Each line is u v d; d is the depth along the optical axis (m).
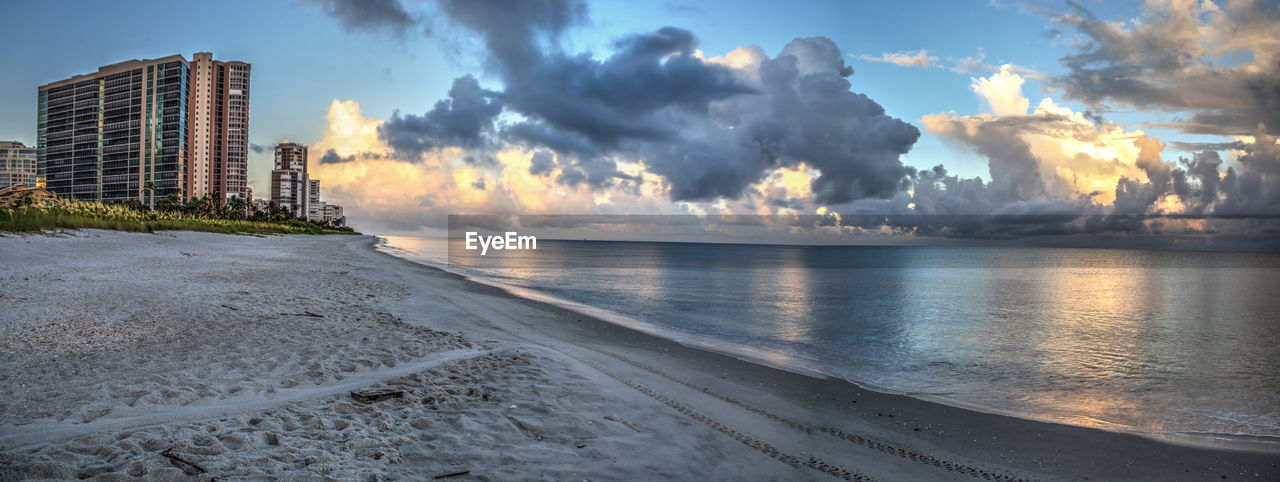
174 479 4.24
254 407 6.14
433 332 11.84
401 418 6.17
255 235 74.50
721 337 15.55
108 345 8.73
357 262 36.19
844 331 18.17
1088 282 55.81
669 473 5.32
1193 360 15.13
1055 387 11.31
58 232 30.88
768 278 48.38
